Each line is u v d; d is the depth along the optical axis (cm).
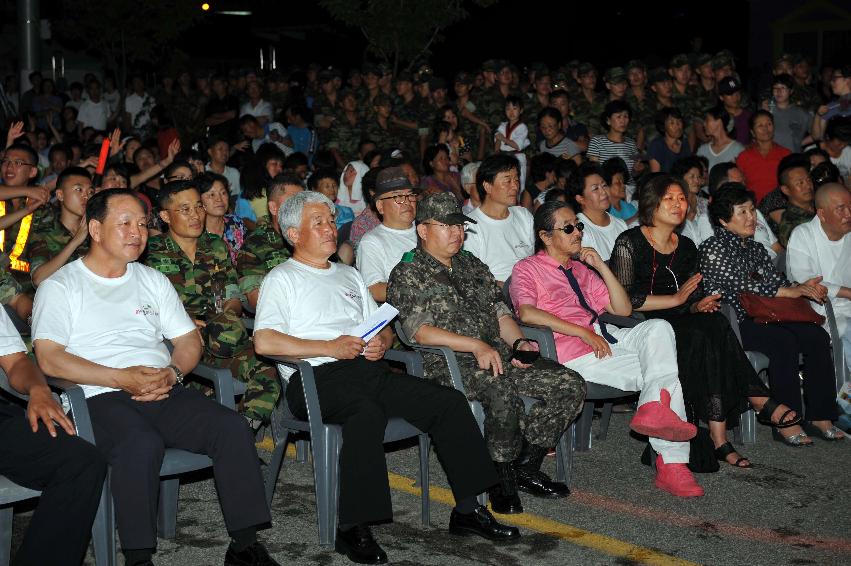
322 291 506
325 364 489
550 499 524
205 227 598
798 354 632
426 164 982
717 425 587
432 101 1313
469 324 530
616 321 594
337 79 1322
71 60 2066
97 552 412
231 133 1227
